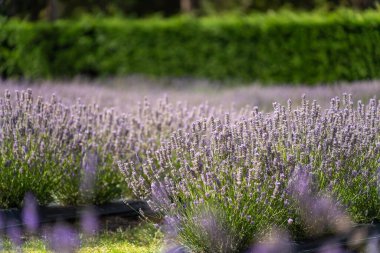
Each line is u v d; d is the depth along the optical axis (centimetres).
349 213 646
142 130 788
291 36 1966
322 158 623
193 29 2158
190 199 601
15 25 2023
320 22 1872
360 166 636
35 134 725
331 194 619
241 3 2908
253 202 580
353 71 1730
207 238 579
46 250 622
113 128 786
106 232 699
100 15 2347
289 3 2816
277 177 588
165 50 2183
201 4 3153
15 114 718
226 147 593
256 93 1441
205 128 638
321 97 1100
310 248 611
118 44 2189
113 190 769
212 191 576
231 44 2095
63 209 744
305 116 637
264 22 2034
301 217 614
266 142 598
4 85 1286
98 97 1209
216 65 2125
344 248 622
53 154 736
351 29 1756
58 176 743
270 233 601
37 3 2211
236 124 627
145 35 2189
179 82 2036
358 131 640
